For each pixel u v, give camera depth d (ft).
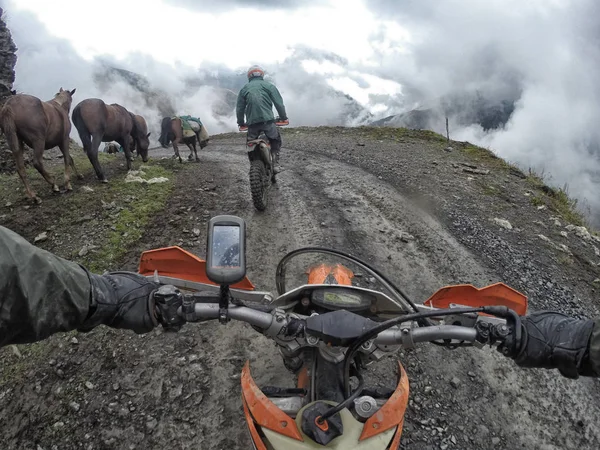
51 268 5.45
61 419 12.60
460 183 31.86
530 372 14.47
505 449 12.00
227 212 24.97
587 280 20.93
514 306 8.54
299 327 7.34
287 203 26.66
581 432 12.67
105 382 13.62
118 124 33.65
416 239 22.40
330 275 10.23
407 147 45.14
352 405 7.09
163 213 24.73
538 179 36.76
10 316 5.01
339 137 54.54
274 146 27.50
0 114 25.50
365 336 6.73
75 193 28.02
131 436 12.05
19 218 24.40
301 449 6.29
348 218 24.53
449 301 8.85
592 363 5.87
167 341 14.99
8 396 13.43
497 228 24.76
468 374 14.17
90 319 6.14
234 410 12.62
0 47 38.06
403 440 11.92
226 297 6.88
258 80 26.32
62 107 29.78
